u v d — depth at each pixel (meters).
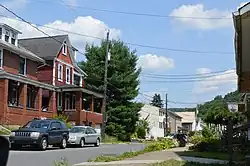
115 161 17.12
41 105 41.56
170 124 99.25
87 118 46.34
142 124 65.00
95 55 55.53
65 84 49.69
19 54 40.50
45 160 17.56
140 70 55.78
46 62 47.59
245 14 9.71
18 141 22.92
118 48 54.75
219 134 34.59
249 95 23.62
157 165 15.21
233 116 33.25
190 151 24.16
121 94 53.91
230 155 14.47
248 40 10.89
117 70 54.66
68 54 51.31
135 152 21.27
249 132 23.28
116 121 52.97
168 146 28.84
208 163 16.14
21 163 16.09
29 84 38.91
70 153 22.06
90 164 16.16
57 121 25.97
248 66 12.52
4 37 39.12
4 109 34.25
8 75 34.84
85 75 55.09
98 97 50.94
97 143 31.78
